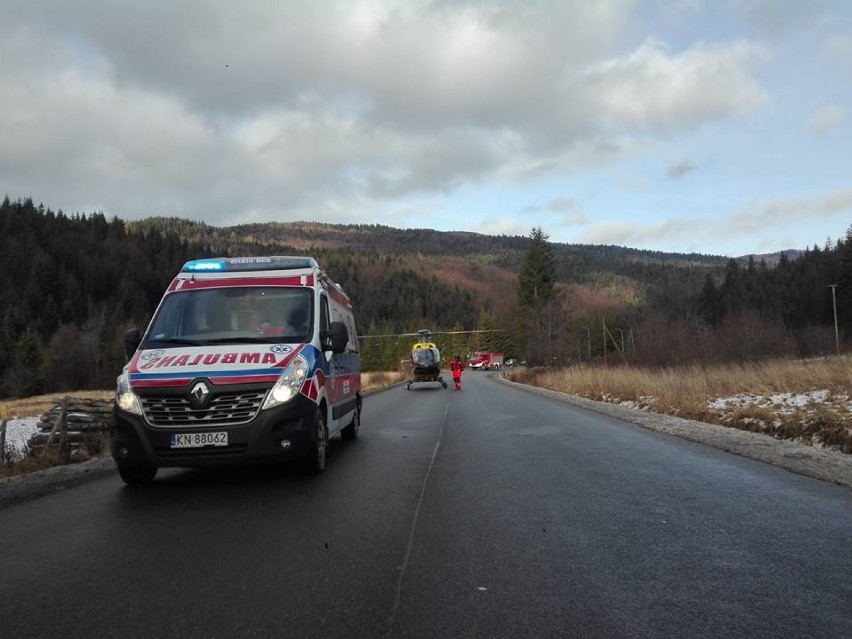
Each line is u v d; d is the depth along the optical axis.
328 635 3.34
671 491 6.77
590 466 8.40
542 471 8.07
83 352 77.88
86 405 14.64
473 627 3.42
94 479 8.43
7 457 10.70
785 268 110.81
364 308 165.00
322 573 4.30
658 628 3.38
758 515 5.71
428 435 12.38
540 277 72.44
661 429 12.69
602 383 27.59
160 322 8.23
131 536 5.36
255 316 8.32
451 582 4.11
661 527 5.37
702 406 15.51
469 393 31.38
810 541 4.91
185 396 6.86
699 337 40.72
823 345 49.84
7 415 35.12
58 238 106.56
